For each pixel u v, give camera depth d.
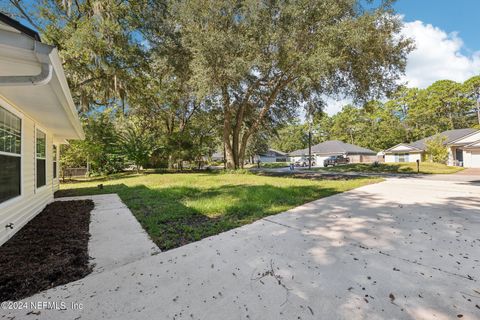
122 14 11.80
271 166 34.22
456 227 3.61
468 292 1.97
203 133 22.80
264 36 11.04
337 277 2.24
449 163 21.64
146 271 2.42
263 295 1.97
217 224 4.05
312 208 5.05
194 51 11.52
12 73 2.53
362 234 3.40
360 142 39.72
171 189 8.39
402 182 9.60
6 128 3.55
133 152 17.73
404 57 11.80
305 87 12.15
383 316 1.70
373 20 10.29
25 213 4.26
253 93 15.57
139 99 15.43
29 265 2.56
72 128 6.22
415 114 34.44
